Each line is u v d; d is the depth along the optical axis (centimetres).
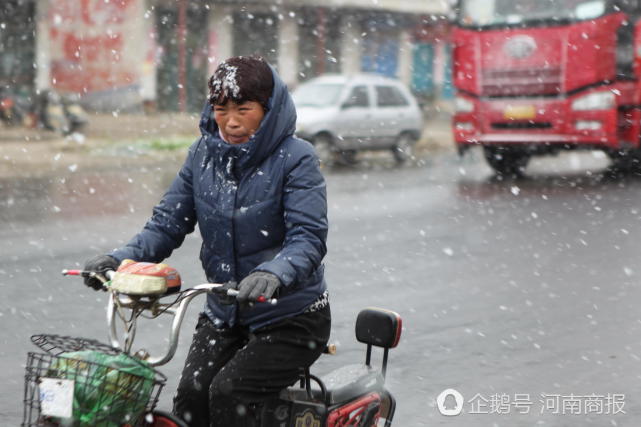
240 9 3456
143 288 325
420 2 3900
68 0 3025
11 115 2658
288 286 342
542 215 1375
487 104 1897
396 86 2295
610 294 879
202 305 799
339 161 2206
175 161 2138
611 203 1502
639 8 1802
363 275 953
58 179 1759
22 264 964
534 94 1839
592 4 1781
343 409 394
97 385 306
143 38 3117
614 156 1892
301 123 2073
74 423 306
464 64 1923
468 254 1072
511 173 1994
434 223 1299
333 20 3778
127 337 334
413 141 2316
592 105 1791
